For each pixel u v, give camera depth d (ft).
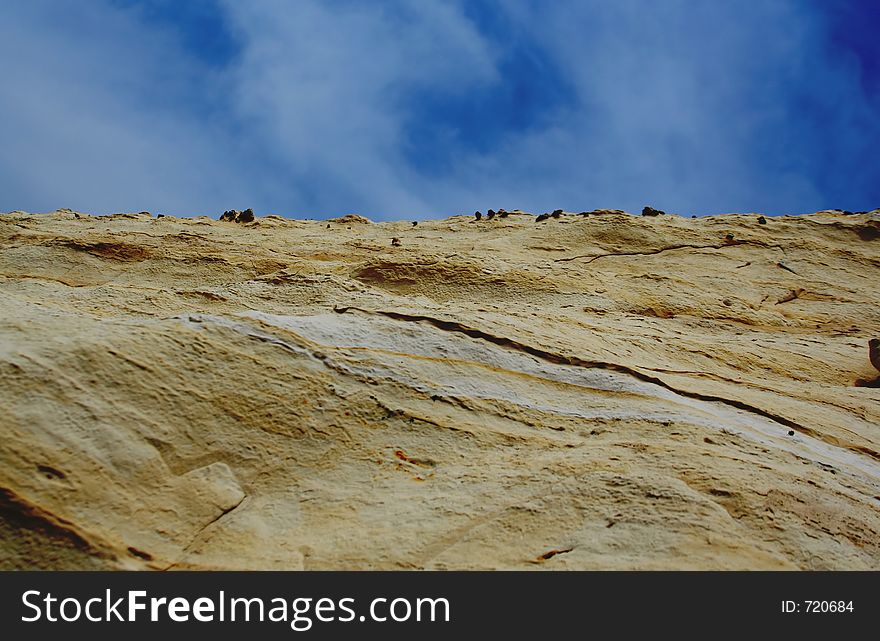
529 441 19.07
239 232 60.85
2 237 49.01
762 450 19.43
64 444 14.96
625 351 27.71
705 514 14.89
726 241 64.39
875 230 71.10
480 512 15.42
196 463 16.30
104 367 17.03
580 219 66.95
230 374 18.61
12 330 17.53
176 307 26.13
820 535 15.11
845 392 30.09
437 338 22.68
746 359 33.19
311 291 28.55
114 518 14.33
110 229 55.52
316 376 19.54
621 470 16.75
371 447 17.95
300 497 16.28
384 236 65.00
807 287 55.16
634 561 13.67
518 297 40.42
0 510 13.50
